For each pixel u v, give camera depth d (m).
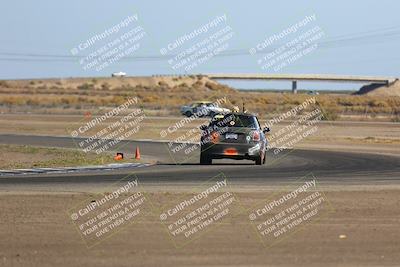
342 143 131.75
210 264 33.22
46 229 40.09
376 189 57.38
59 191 54.31
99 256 34.62
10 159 86.81
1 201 48.69
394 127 191.00
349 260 34.12
